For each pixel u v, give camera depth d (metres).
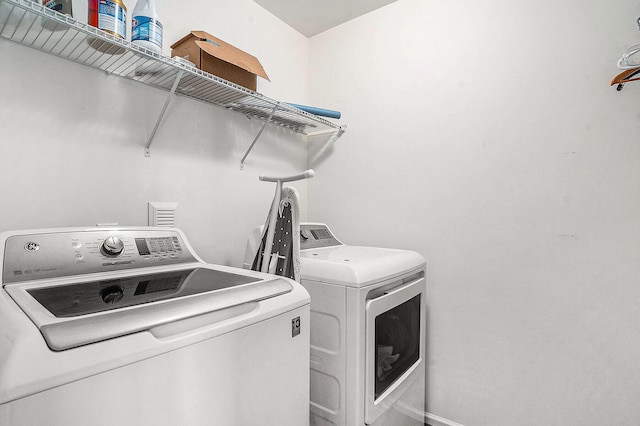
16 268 0.93
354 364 1.30
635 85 1.45
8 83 1.17
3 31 1.11
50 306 0.75
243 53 1.70
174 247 1.32
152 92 1.58
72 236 1.09
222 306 0.86
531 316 1.68
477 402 1.83
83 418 0.59
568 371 1.59
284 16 2.29
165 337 0.72
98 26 1.16
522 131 1.71
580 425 1.56
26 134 1.20
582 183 1.56
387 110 2.18
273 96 2.25
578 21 1.57
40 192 1.24
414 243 2.05
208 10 1.83
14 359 0.54
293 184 2.42
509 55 1.75
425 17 2.04
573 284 1.58
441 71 1.97
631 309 1.46
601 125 1.52
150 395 0.68
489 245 1.80
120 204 1.46
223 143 1.91
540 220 1.66
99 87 1.40
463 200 1.88
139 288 0.94
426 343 2.00
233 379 0.84
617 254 1.48
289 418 1.02
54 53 1.26
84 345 0.62
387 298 1.42
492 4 1.80
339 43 2.41
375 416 1.35
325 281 1.39
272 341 0.96
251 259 1.58
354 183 2.31
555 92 1.63
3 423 0.50
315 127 2.33
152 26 1.27
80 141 1.34
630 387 1.46
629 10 1.46
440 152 1.96
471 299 1.85
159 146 1.61
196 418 0.76
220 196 1.89
